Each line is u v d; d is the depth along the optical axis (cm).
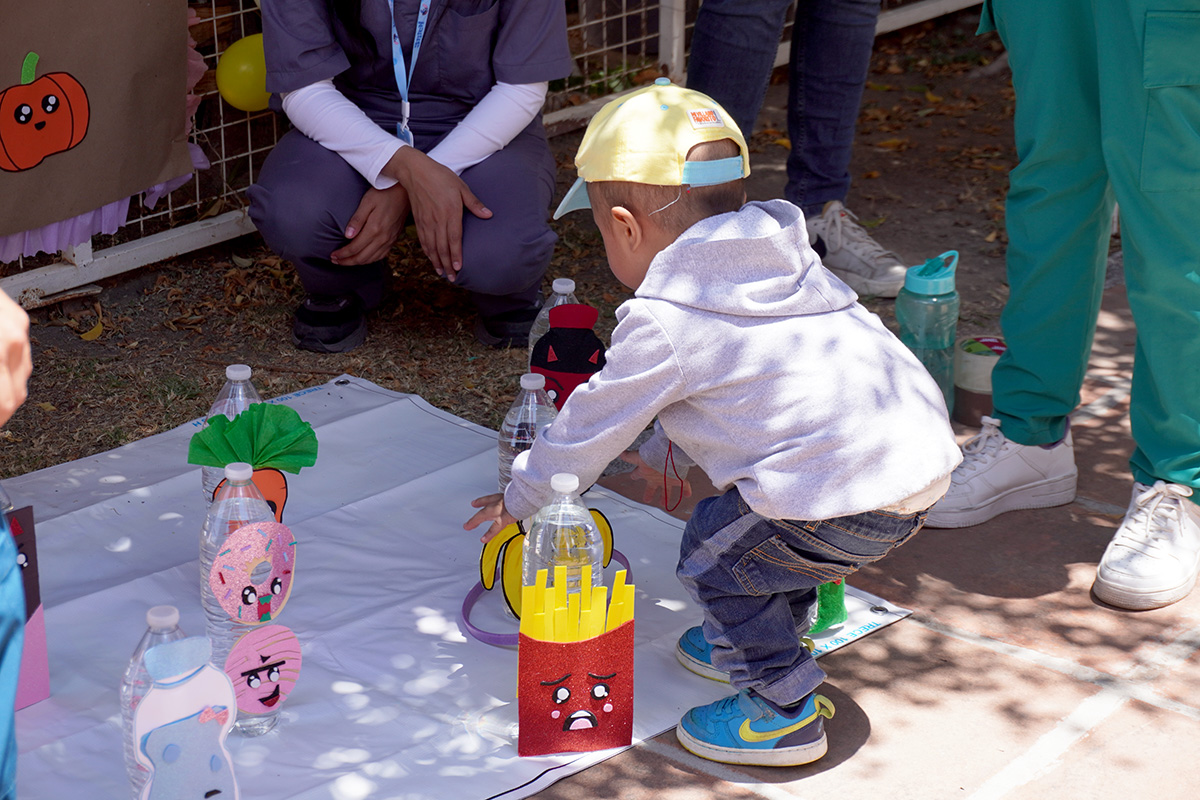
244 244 481
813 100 457
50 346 404
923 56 762
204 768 200
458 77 398
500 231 384
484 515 246
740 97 432
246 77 437
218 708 199
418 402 374
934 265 363
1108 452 356
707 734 236
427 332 426
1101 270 311
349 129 381
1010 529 321
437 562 298
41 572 288
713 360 213
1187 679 262
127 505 317
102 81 399
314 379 392
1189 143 260
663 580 294
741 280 216
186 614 274
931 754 239
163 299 438
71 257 418
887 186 569
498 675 258
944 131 641
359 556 298
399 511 318
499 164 394
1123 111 269
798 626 259
